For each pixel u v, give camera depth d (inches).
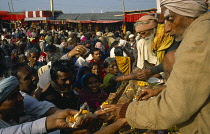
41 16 969.5
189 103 44.3
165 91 48.5
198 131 47.8
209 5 52.2
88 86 107.5
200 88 43.5
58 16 1024.2
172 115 45.4
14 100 57.9
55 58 149.2
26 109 73.6
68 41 351.9
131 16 642.2
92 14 904.3
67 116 53.7
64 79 87.7
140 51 133.4
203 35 44.4
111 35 464.1
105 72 149.0
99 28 851.4
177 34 53.4
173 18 51.9
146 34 129.3
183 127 50.8
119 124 60.2
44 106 75.7
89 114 55.3
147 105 50.3
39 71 148.9
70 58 110.0
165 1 52.2
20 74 81.4
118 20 778.2
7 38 494.3
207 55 42.8
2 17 1045.8
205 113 46.5
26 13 1026.7
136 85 98.3
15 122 64.2
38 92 104.9
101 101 107.7
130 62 162.4
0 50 89.4
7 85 55.8
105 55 239.0
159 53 112.9
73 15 972.6
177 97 44.7
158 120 47.8
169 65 67.7
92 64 139.6
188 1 49.0
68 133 63.2
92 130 63.2
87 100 104.3
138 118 50.7
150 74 102.0
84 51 109.9
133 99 82.1
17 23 1099.9
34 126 50.9
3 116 58.0
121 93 94.7
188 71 43.9
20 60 197.8
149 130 68.6
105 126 66.8
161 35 110.6
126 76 111.0
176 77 45.6
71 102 95.8
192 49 44.1
